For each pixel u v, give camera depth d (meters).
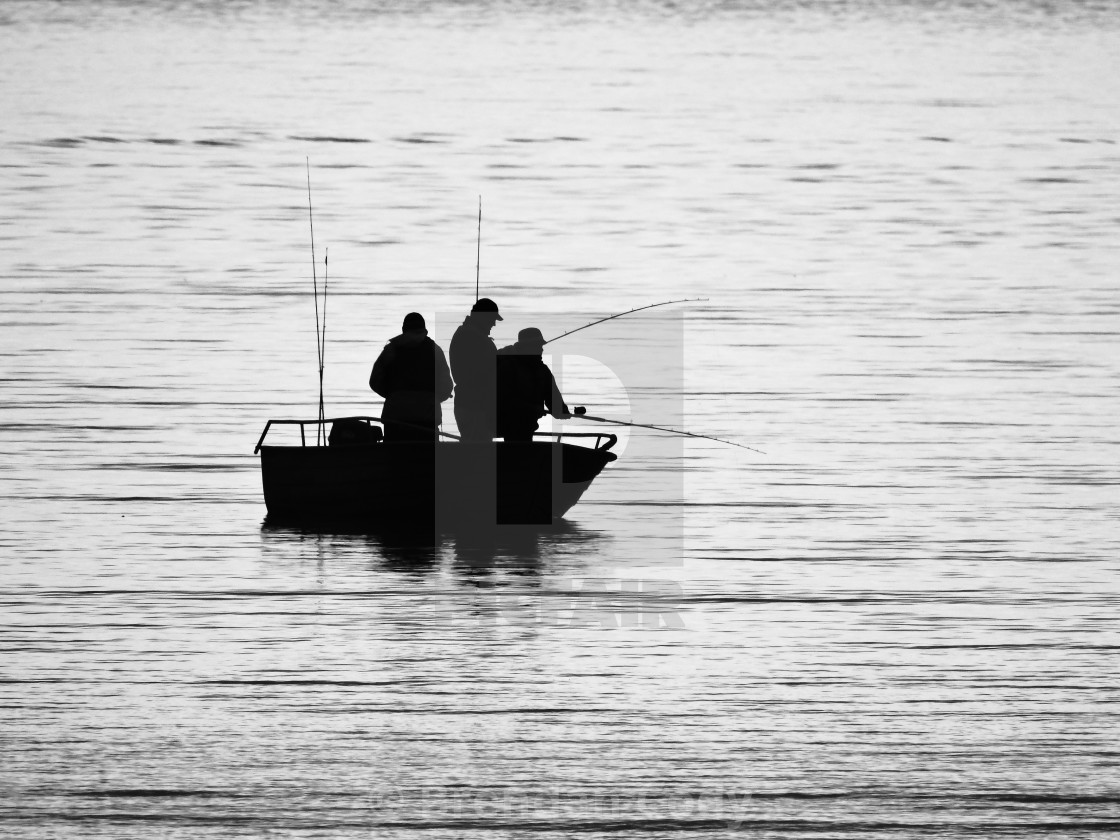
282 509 44.44
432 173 103.94
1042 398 59.38
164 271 78.56
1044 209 95.50
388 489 44.19
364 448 44.09
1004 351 66.38
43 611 36.25
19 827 25.56
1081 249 85.69
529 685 31.81
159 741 28.80
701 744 28.91
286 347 65.44
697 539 43.16
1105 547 42.28
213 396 58.31
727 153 112.31
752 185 102.31
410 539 43.09
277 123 118.81
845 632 35.28
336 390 59.16
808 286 78.00
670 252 84.62
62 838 25.20
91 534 42.91
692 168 107.19
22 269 78.38
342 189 98.62
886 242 87.50
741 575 39.78
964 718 30.25
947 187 101.75
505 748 28.67
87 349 64.69
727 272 80.62
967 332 69.56
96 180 99.50
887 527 44.31
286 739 28.97
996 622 36.06
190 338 66.62
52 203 93.00
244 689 31.39
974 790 27.16
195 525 43.94
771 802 26.67
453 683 31.80
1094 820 26.11
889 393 60.25
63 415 55.72
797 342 67.94
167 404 57.28
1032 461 51.34
